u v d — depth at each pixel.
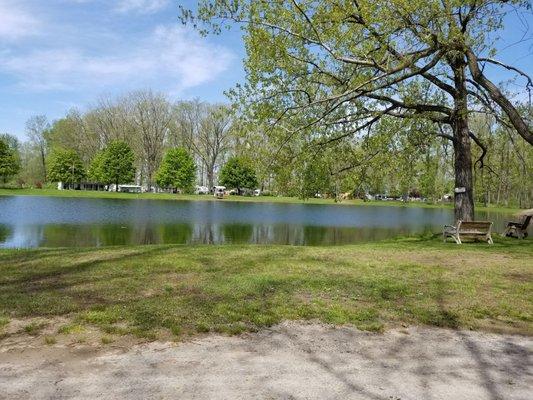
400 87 16.02
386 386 4.11
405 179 18.19
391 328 5.80
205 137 83.19
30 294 6.69
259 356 4.71
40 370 4.19
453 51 13.23
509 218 38.16
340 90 14.93
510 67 14.75
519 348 5.25
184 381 4.05
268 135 14.98
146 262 9.62
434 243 15.19
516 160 20.44
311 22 12.34
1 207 38.50
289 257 10.89
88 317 5.61
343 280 8.25
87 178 86.75
